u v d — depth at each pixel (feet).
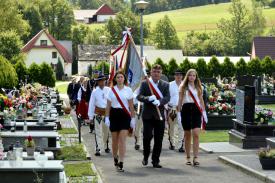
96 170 82.84
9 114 114.73
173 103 104.12
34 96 157.48
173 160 92.58
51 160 70.49
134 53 111.14
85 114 117.39
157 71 85.25
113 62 116.37
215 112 146.72
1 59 211.00
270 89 243.19
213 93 166.91
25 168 65.36
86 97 117.19
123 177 78.02
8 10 411.34
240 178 76.54
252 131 105.50
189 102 86.94
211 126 145.69
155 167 85.46
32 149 74.43
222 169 83.35
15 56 406.21
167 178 77.00
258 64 359.87
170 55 480.23
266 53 482.28
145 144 86.48
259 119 107.55
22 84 243.40
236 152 101.55
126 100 83.10
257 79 240.53
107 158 96.07
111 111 83.10
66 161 92.02
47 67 318.04
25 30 440.04
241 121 107.65
